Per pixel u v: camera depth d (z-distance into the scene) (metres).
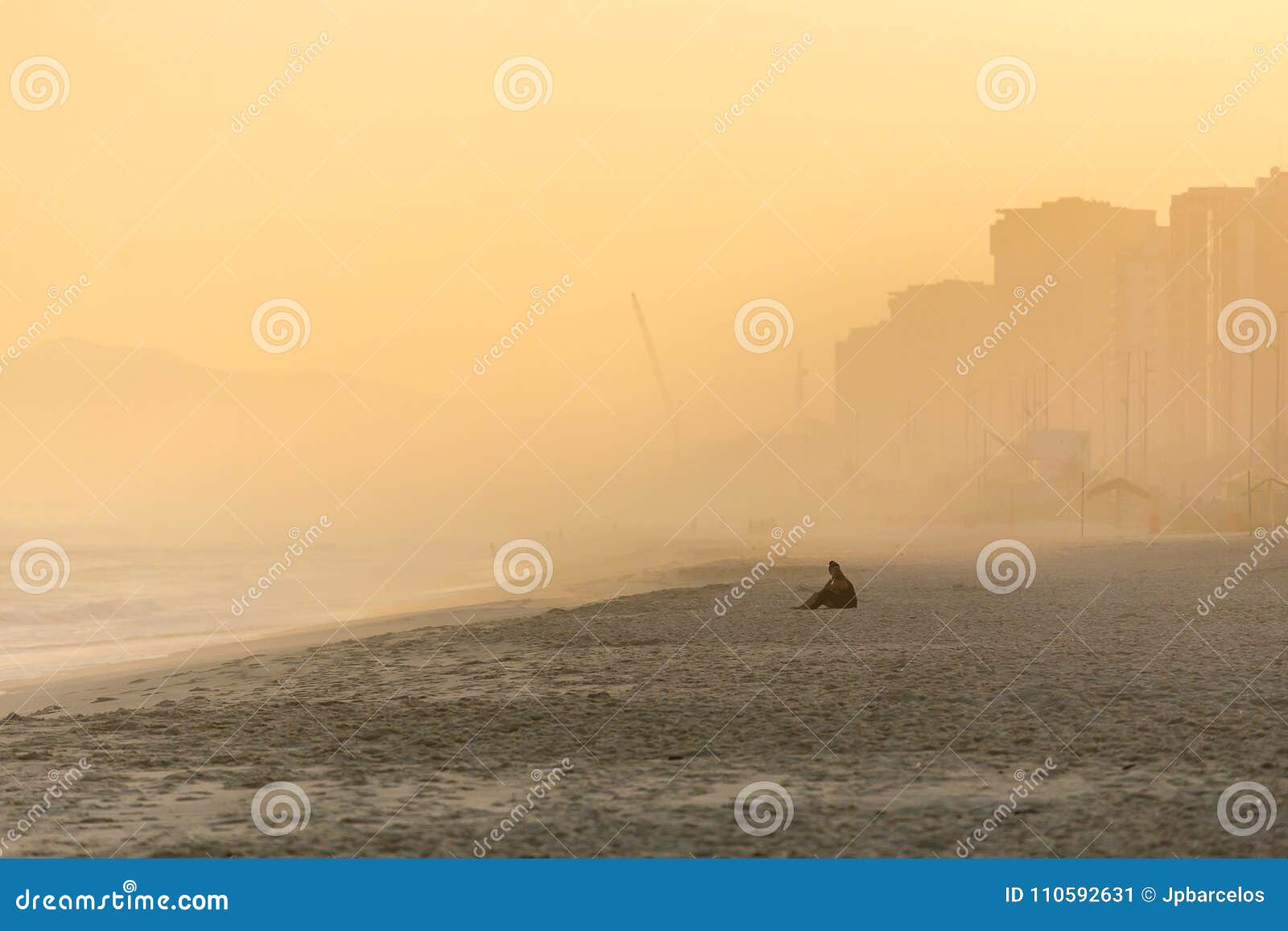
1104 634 68.81
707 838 28.41
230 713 49.84
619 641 73.81
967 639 68.50
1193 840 27.09
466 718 46.31
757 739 40.31
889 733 40.59
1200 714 41.81
